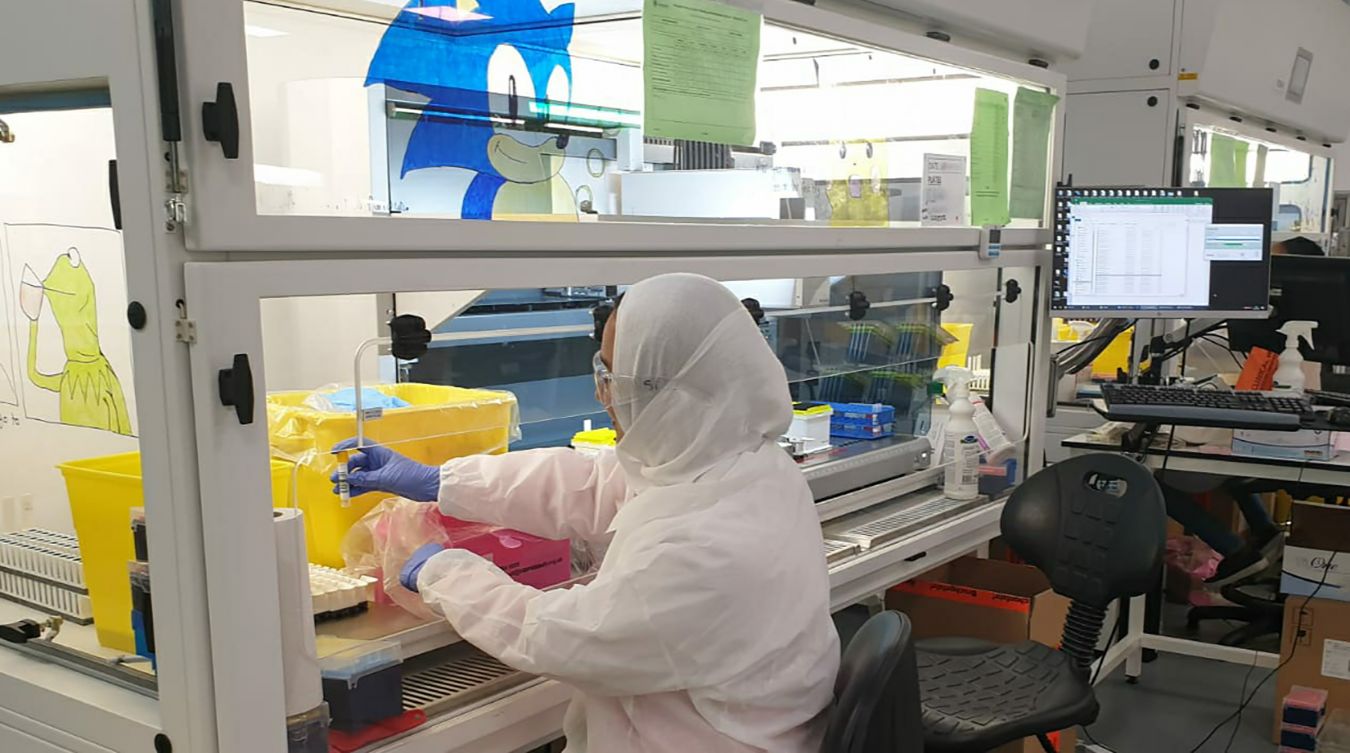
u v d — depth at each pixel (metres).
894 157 2.18
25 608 1.41
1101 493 1.99
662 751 1.21
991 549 2.97
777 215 1.89
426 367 1.47
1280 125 4.51
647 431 1.26
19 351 1.35
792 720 1.25
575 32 1.44
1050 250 2.68
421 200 1.28
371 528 1.40
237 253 1.04
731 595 1.16
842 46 1.95
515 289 1.36
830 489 2.14
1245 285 2.65
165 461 1.05
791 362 1.99
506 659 1.20
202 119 0.99
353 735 1.19
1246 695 2.99
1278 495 3.92
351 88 1.19
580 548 1.56
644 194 1.59
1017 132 2.49
